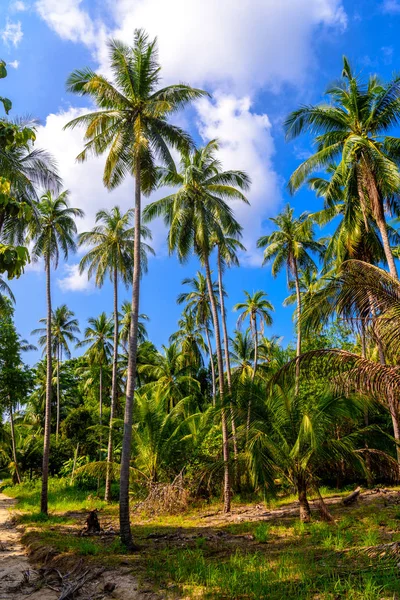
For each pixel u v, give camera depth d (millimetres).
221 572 8258
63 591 7977
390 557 7691
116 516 19391
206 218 20188
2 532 15836
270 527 13234
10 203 4863
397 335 10000
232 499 20766
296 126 17281
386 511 13961
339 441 13398
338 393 11922
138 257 13898
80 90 14477
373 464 14633
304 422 12555
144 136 14062
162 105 13648
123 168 15391
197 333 43656
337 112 16859
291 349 32125
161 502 19625
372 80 16719
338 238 18859
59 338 44906
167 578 8266
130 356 13164
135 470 22828
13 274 4434
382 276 10508
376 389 10062
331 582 6965
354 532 11039
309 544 10477
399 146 16500
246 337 37094
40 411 49344
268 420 13977
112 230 25844
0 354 29109
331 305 10844
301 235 27500
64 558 10258
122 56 14328
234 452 21766
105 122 14492
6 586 8820
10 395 30953
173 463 23047
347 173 16547
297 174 17781
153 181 15625
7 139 5188
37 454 38812
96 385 46125
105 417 42375
